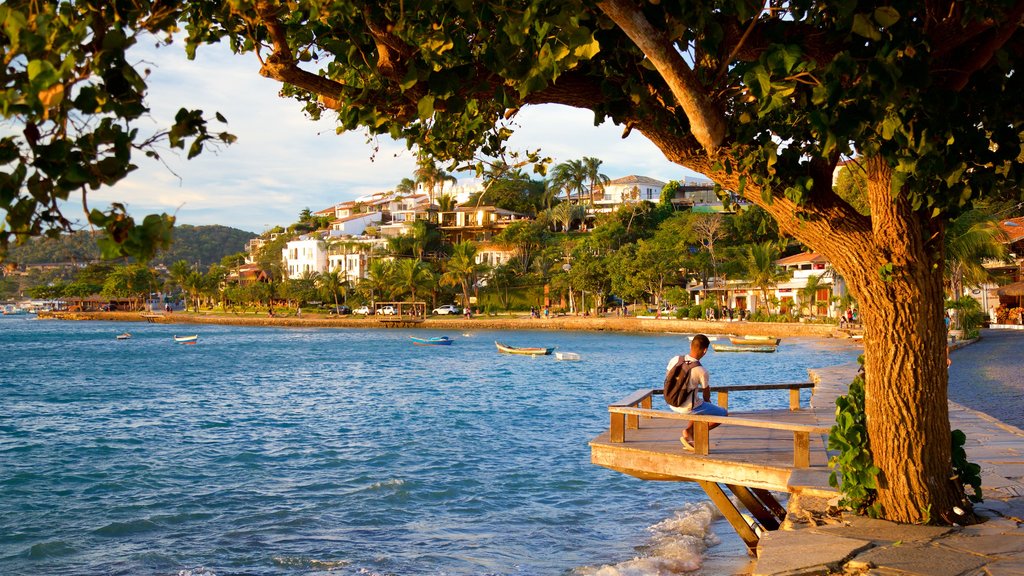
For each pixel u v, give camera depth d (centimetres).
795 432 873
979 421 1331
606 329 9656
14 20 254
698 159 628
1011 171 595
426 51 457
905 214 652
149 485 1725
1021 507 748
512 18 404
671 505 1498
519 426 2514
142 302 18662
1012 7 488
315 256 15625
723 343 6931
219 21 564
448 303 13275
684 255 10238
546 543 1280
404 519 1442
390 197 19212
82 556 1238
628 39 542
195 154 303
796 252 10044
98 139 278
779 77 477
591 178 15000
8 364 5869
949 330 4725
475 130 682
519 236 13088
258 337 10188
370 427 2541
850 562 598
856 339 6259
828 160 612
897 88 461
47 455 2095
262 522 1427
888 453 704
